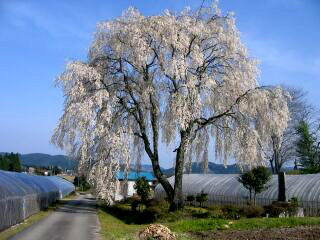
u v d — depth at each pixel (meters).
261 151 36.16
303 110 70.56
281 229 22.02
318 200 34.66
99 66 36.25
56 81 34.78
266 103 34.16
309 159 66.25
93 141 33.88
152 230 18.09
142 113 36.91
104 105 34.25
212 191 49.66
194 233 22.38
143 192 44.25
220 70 35.62
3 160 111.56
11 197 25.94
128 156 34.62
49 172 140.50
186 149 35.03
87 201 61.50
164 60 33.66
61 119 34.41
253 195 42.50
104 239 20.31
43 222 28.33
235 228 23.41
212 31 35.25
